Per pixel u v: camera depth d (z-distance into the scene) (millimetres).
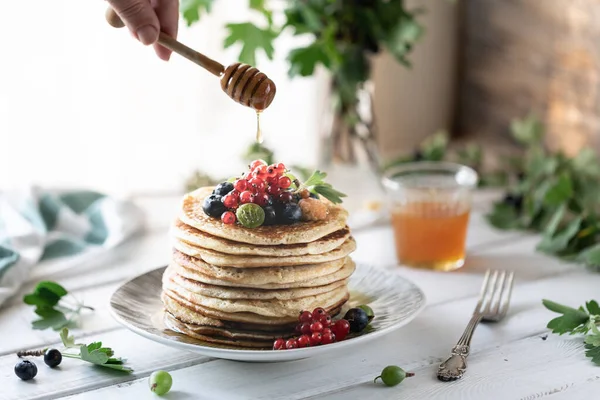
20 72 1034
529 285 819
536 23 1131
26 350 706
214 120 1151
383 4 950
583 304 777
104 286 824
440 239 849
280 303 667
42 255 882
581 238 892
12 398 641
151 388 640
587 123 1082
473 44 1231
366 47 960
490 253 899
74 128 1074
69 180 1088
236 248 661
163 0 746
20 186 958
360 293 751
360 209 1005
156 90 1107
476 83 1238
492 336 720
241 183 682
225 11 1110
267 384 655
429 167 919
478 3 1213
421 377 663
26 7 1019
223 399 638
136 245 921
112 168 1101
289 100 1168
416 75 1241
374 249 908
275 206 685
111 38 1063
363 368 675
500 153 1191
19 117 1047
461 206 850
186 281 681
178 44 688
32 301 750
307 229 671
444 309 769
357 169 993
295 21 938
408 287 737
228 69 665
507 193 1028
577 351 697
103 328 738
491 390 645
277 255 662
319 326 650
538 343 709
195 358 689
